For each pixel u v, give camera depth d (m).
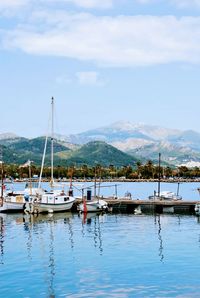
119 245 70.94
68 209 116.88
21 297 45.78
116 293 46.88
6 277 52.75
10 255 64.00
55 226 92.12
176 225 93.19
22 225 93.44
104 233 82.75
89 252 65.88
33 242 74.00
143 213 117.25
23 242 74.00
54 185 125.94
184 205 124.06
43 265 58.12
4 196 126.38
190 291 47.41
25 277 52.69
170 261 59.72
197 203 117.12
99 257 62.50
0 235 80.94
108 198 133.88
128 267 56.91
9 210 115.38
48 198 113.69
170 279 51.56
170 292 47.12
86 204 116.06
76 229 87.88
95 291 47.59
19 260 61.00
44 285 49.59
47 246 70.50
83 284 49.97
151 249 67.56
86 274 53.84
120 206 126.50
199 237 77.94
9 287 48.97
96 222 98.31
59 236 79.75
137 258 61.66
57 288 48.56
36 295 46.38
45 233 83.06
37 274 53.84
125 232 83.81
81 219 103.62
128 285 49.50
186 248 68.06
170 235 80.12
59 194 118.31
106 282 50.66
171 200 130.75
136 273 54.12
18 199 117.62
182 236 79.06
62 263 59.22
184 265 57.56
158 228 88.81
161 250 66.75
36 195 115.75
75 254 64.62
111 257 62.44
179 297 45.56
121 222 98.38
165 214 115.19
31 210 111.62
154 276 52.81
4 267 57.22
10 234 81.94
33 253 65.31
